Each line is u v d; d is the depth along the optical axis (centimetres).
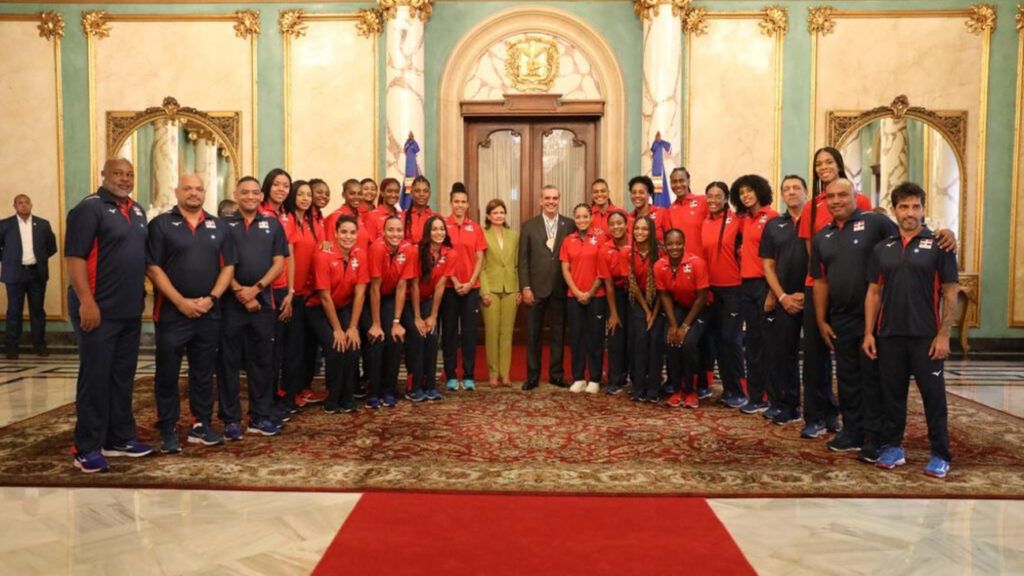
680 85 895
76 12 924
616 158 932
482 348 897
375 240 569
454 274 628
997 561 293
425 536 315
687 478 395
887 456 417
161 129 934
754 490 375
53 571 283
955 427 511
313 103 922
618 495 367
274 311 487
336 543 308
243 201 465
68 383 680
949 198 914
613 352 630
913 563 291
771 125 906
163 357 439
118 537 315
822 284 464
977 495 368
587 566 285
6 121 932
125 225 409
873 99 902
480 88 940
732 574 279
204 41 923
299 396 584
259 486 379
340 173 923
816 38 902
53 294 940
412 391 598
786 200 509
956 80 898
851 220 447
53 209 935
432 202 930
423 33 913
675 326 578
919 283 399
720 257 579
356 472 404
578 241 635
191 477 395
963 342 893
